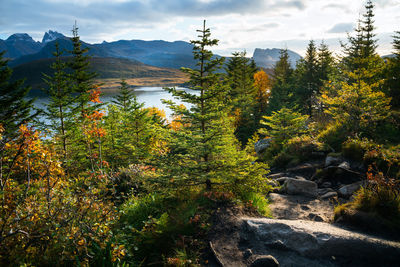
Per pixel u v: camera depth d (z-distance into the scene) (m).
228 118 6.38
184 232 4.79
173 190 6.07
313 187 7.48
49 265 4.05
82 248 4.12
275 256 4.05
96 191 5.02
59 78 14.46
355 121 10.78
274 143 13.97
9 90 14.03
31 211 4.19
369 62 12.06
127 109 15.17
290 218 5.75
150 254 4.48
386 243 3.75
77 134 12.84
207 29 5.79
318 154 10.30
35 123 13.05
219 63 6.00
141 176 6.67
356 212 4.68
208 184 6.20
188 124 6.64
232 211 5.36
